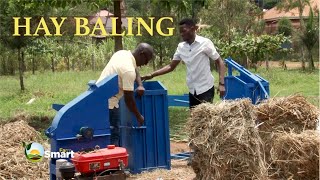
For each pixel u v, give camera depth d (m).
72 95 16.42
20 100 15.34
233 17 27.44
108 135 5.58
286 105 6.13
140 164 6.60
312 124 6.12
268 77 21.28
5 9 15.27
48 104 14.36
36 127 10.95
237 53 24.27
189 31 6.82
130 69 6.18
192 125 5.73
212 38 25.91
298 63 32.69
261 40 24.25
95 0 10.80
